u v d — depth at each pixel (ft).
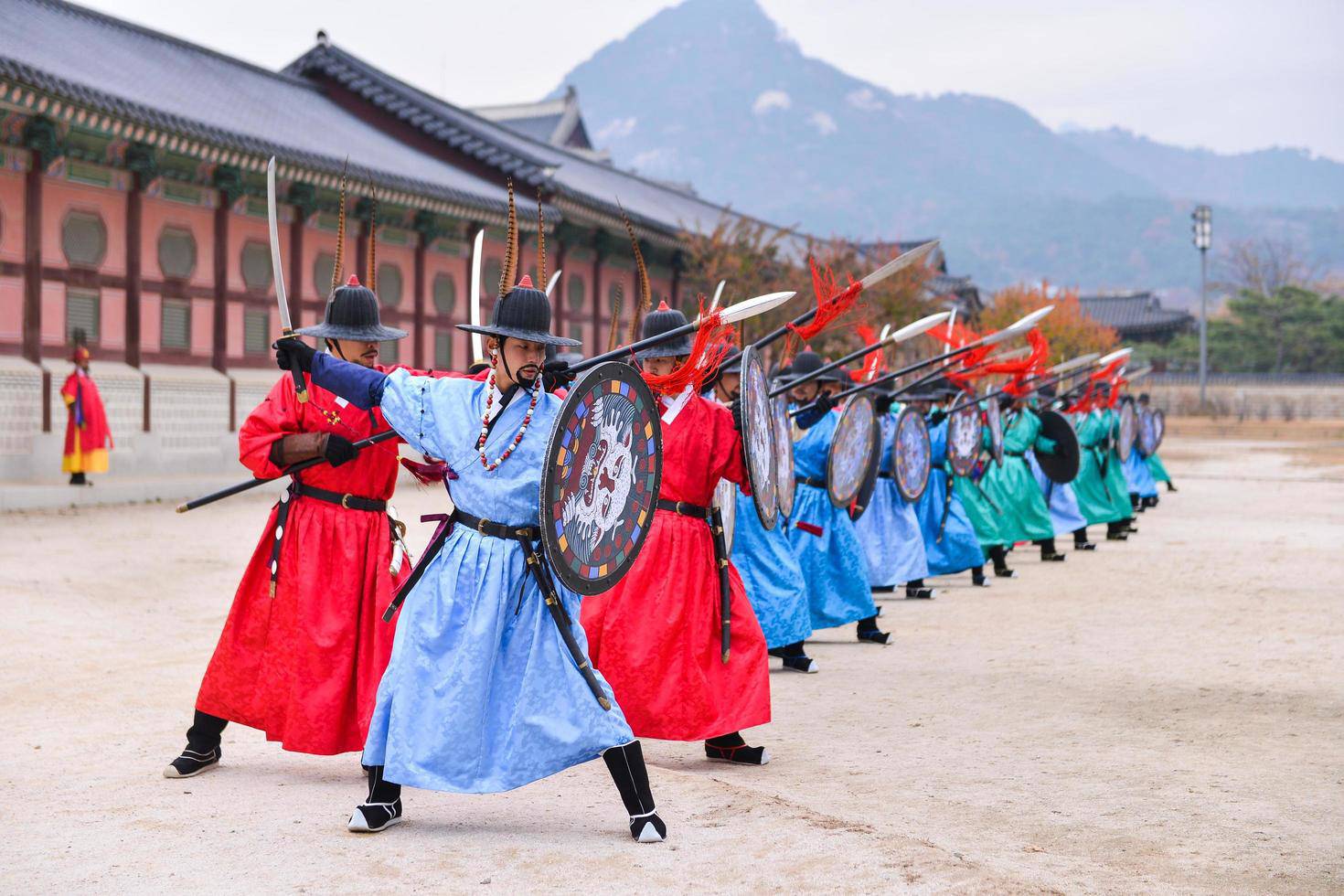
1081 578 39.24
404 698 13.20
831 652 26.58
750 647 17.38
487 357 14.66
